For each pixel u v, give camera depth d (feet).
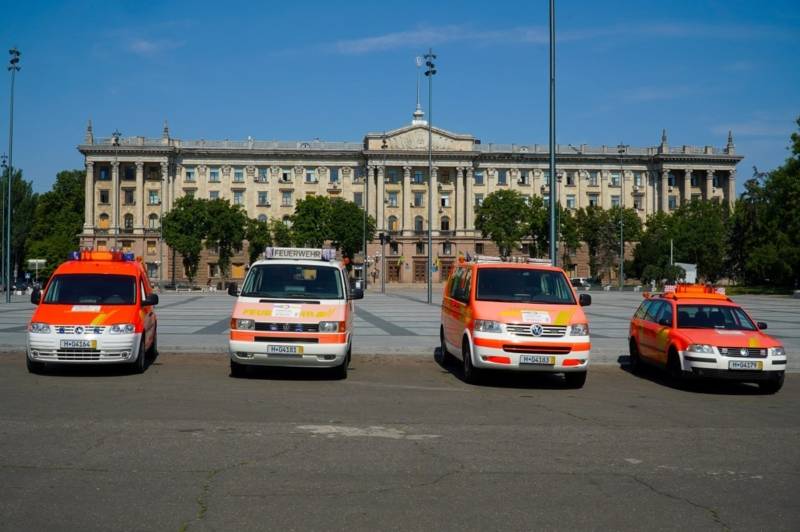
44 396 37.01
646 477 23.31
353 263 318.24
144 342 47.24
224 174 342.44
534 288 46.44
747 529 18.67
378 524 18.44
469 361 44.65
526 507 20.03
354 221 292.81
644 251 286.87
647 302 53.11
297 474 22.76
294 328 43.52
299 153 342.23
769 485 22.66
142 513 18.98
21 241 310.65
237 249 289.74
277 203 344.08
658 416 34.86
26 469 22.94
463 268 51.72
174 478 22.11
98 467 23.25
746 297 197.98
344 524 18.39
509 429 30.60
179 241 268.41
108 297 47.52
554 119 69.21
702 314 47.83
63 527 17.98
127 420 30.83
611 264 293.43
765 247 224.12
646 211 355.56
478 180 350.84
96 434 27.99
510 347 42.37
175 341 61.72
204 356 56.49
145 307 48.75
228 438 27.61
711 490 22.02
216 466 23.56
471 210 344.28
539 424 31.94
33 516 18.71
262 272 47.16
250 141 350.64
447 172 346.95
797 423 33.73
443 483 22.13
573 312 44.09
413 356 58.90
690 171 352.08
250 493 20.75
